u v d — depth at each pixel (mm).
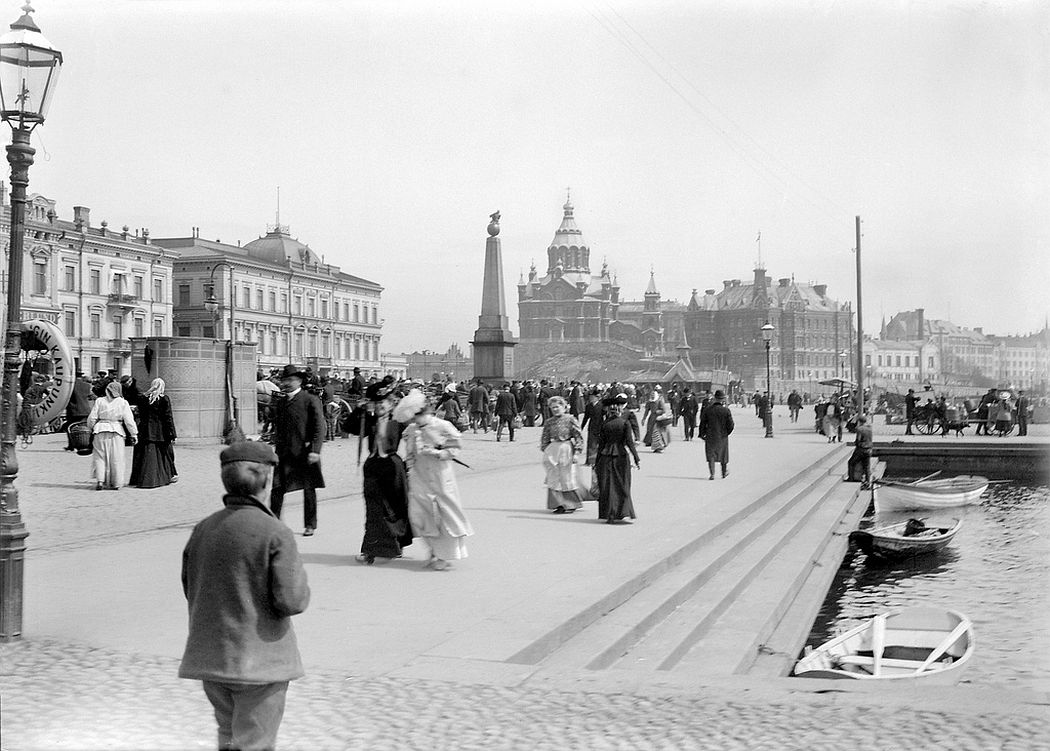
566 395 52188
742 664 9320
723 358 199500
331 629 8266
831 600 16453
